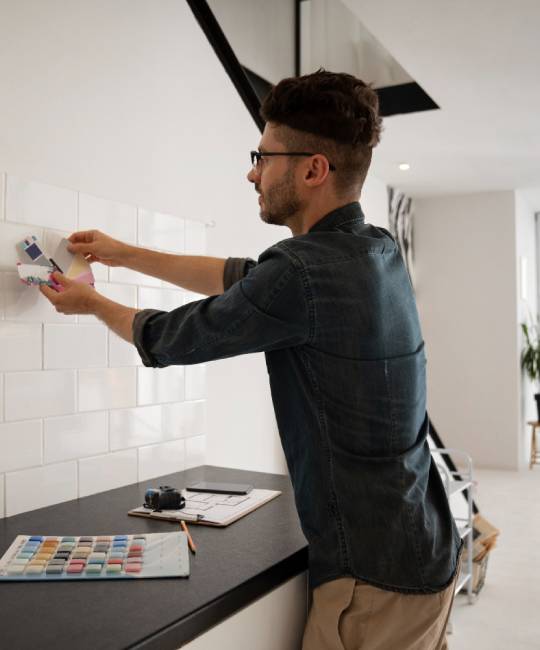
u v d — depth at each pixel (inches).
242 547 47.7
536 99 149.3
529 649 101.8
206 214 88.7
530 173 219.6
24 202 58.1
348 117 42.1
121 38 73.1
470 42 120.6
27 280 54.9
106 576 40.9
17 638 33.0
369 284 40.6
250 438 101.1
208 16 88.0
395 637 40.1
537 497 197.8
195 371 79.1
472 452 249.8
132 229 70.6
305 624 48.4
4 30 58.8
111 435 67.1
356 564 40.3
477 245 251.4
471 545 117.6
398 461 40.6
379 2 106.0
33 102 61.6
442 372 255.6
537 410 250.7
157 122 78.9
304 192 43.6
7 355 56.3
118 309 48.4
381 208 230.7
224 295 41.3
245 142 98.0
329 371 40.2
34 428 58.8
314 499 42.1
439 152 193.9
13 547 46.3
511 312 245.8
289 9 168.7
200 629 36.9
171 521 54.6
